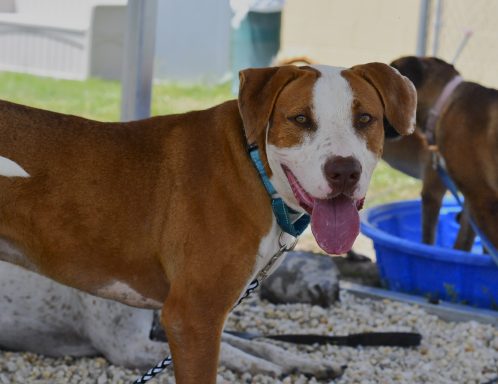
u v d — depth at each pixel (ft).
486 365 16.22
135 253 12.29
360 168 11.11
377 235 19.65
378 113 11.65
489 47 36.35
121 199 12.17
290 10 42.39
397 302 19.22
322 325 17.76
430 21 36.88
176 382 12.12
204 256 11.84
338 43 41.22
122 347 14.88
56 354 15.71
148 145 12.44
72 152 12.16
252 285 12.56
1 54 48.42
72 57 47.42
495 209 19.56
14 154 11.91
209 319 11.91
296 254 19.33
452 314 18.56
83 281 12.54
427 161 21.27
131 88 17.90
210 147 12.20
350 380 15.33
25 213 12.03
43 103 39.29
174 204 12.07
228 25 47.91
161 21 47.39
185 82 47.91
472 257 18.45
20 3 49.93
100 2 46.26
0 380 14.69
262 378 14.97
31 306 15.02
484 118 19.45
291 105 11.38
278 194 11.93
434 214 21.63
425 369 15.97
